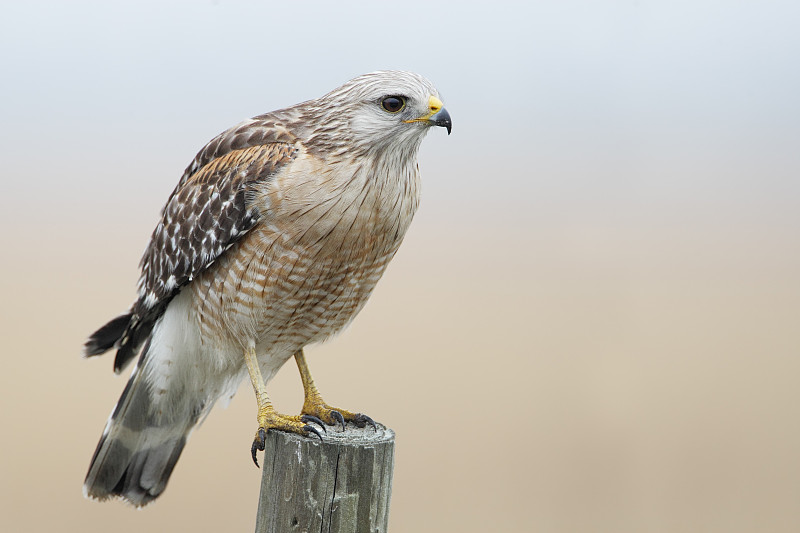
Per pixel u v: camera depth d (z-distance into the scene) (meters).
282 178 9.50
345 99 9.60
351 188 9.47
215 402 11.02
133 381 10.73
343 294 10.27
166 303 10.75
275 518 8.12
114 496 11.04
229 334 10.28
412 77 9.62
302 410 10.11
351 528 7.96
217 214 9.81
